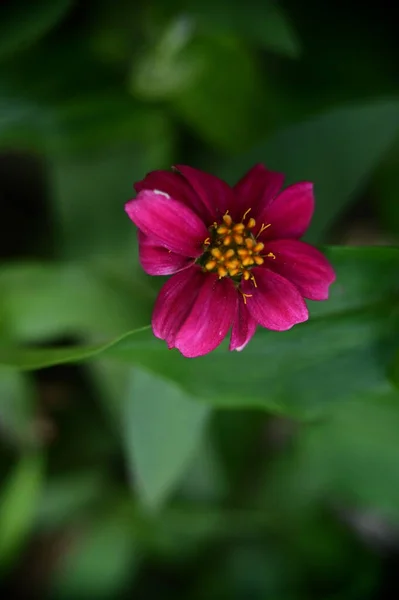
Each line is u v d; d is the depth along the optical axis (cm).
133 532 49
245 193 38
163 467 43
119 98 45
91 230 45
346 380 40
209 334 37
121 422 46
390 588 49
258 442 49
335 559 49
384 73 46
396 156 46
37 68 45
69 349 39
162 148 46
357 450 47
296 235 38
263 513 48
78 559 49
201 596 49
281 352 40
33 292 44
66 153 45
